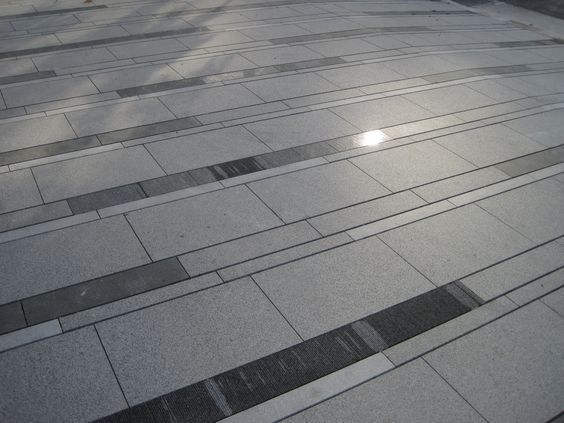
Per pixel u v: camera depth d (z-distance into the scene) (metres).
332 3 20.11
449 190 9.14
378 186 9.09
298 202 8.52
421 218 8.37
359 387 5.64
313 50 14.98
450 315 6.63
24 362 5.67
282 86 12.56
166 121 10.75
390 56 15.03
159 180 8.88
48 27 15.85
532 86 13.93
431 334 6.34
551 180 9.69
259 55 14.35
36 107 11.09
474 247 7.83
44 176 8.82
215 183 8.88
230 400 5.42
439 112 11.94
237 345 6.02
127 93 11.84
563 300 6.98
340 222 8.14
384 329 6.36
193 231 7.75
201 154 9.67
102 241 7.46
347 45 15.62
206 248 7.44
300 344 6.09
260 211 8.26
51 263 7.03
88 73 12.78
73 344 5.91
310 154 9.88
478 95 13.04
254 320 6.36
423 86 13.24
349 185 9.04
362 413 5.37
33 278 6.77
